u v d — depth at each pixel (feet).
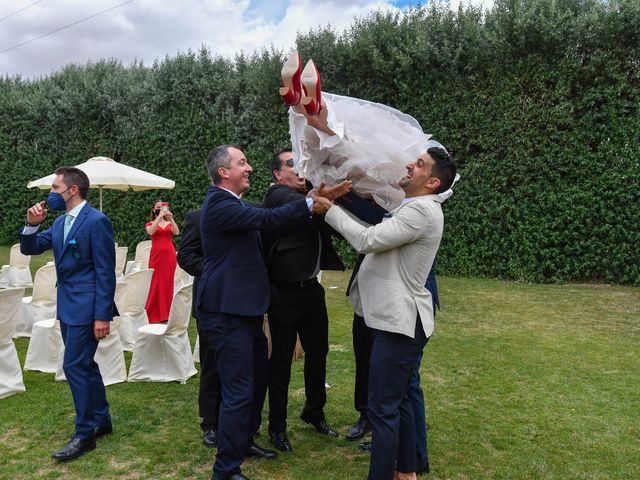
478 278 31.45
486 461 10.61
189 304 15.29
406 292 8.72
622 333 19.86
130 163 42.98
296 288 10.94
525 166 29.99
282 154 10.98
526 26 29.07
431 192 8.82
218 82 38.75
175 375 15.14
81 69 49.06
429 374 15.55
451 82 31.35
